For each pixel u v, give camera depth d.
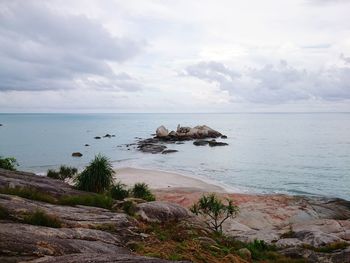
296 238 23.41
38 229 10.11
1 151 90.62
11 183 18.11
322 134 151.38
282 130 179.88
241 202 35.41
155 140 115.12
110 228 12.96
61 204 16.05
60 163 71.56
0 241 8.01
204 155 84.69
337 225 26.94
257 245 20.86
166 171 61.81
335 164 72.69
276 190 49.53
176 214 18.20
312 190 49.84
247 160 77.50
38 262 7.30
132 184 46.31
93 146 104.38
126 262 7.20
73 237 10.46
